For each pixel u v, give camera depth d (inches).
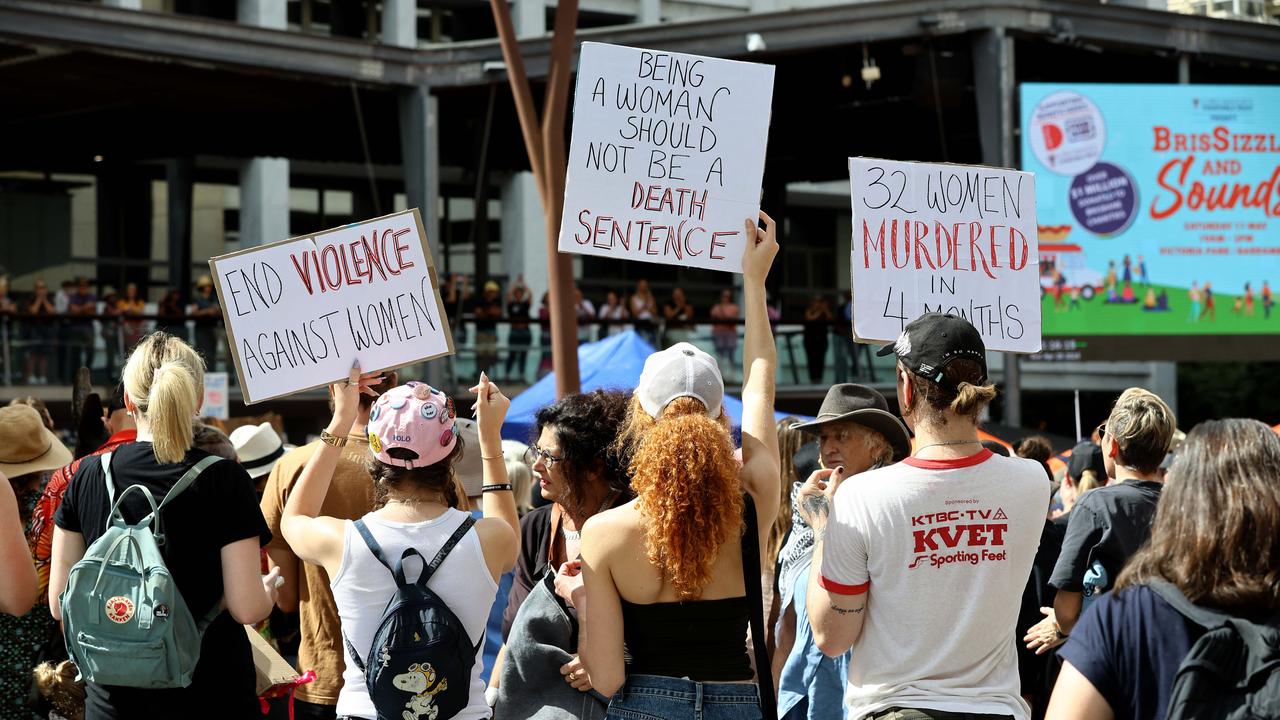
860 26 795.4
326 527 131.6
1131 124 796.6
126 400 143.5
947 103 820.6
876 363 861.8
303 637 169.8
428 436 130.0
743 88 168.4
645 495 118.4
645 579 120.2
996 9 783.1
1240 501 92.9
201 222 1318.9
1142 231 796.0
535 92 920.3
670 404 127.0
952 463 122.1
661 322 836.0
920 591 120.6
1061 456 470.6
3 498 145.7
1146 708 94.0
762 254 154.0
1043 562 196.2
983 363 124.4
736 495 119.1
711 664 121.0
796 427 183.2
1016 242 175.5
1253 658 89.0
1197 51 834.2
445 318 162.1
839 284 1540.4
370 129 1071.6
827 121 1083.3
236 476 138.3
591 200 166.7
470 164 1213.1
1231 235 800.9
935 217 174.2
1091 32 805.9
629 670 122.7
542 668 145.8
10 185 1248.8
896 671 121.5
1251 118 802.8
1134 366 1162.6
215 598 136.3
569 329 513.7
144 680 131.0
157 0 1196.5
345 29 1300.4
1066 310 791.7
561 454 142.6
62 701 166.6
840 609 123.5
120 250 1296.8
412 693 123.8
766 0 1450.5
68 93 940.0
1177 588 94.3
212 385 550.9
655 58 167.5
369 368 160.4
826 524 125.6
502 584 183.3
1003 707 121.0
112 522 134.6
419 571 128.3
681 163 167.6
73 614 131.4
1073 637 98.0
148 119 1045.8
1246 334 799.1
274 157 1189.7
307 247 159.5
